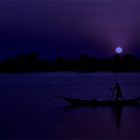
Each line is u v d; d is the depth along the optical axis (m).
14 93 64.81
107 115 35.34
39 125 30.45
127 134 26.80
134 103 41.69
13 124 31.02
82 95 59.16
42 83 103.00
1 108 41.69
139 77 144.25
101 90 70.12
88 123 31.31
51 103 46.31
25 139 25.38
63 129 28.72
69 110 39.06
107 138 25.69
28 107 42.41
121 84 91.06
